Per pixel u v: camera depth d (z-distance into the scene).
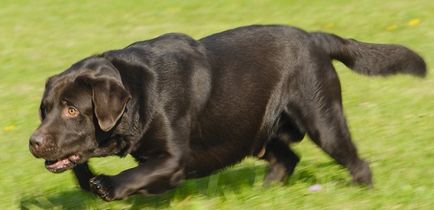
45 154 8.12
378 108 13.86
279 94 9.28
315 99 9.30
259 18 23.33
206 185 10.09
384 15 21.73
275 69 9.23
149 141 8.45
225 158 9.23
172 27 23.36
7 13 27.36
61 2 28.39
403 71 10.07
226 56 9.02
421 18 20.91
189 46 8.85
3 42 23.42
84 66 8.26
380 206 8.75
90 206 9.93
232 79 8.99
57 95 8.13
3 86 18.66
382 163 10.57
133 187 8.30
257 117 9.23
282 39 9.33
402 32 19.83
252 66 9.12
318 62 9.38
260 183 10.13
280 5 24.59
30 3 28.73
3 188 11.25
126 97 7.87
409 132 12.20
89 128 8.18
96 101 7.91
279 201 9.15
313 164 10.84
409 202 8.82
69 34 23.81
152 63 8.50
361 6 23.11
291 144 9.93
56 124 8.14
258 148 9.54
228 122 9.02
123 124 8.25
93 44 22.34
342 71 16.58
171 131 8.48
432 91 14.68
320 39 9.59
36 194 10.86
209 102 8.81
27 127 15.00
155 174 8.40
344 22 21.61
